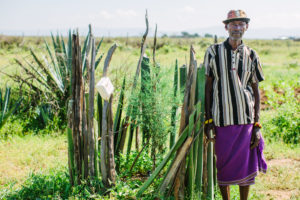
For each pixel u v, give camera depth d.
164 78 3.83
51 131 6.59
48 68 7.35
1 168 4.80
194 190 3.31
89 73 3.43
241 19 3.07
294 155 5.38
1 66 10.16
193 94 3.21
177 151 3.25
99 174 3.79
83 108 3.47
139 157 4.28
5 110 6.75
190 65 3.21
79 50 3.37
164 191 3.28
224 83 3.18
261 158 3.33
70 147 3.55
